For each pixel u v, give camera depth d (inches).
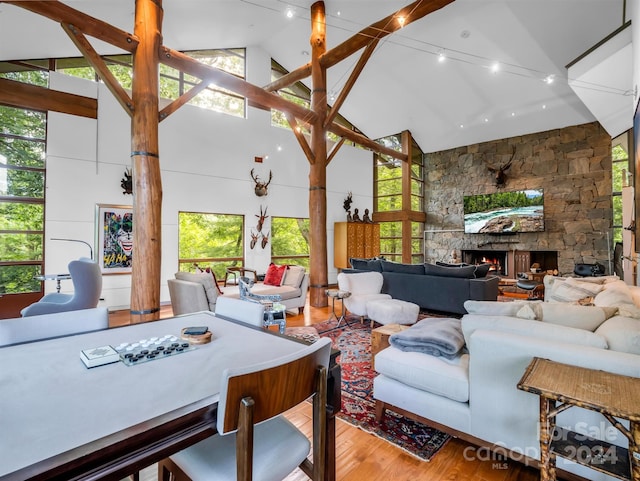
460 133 348.5
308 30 258.2
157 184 141.5
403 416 88.4
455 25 226.8
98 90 210.5
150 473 66.7
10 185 186.5
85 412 33.2
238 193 275.3
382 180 391.2
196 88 171.9
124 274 217.5
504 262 341.7
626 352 57.3
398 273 220.4
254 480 40.4
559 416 59.9
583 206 292.7
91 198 207.6
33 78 194.2
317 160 234.2
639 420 38.4
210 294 156.3
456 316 203.0
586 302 117.3
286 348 52.8
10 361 46.3
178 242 243.9
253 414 33.5
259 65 289.4
